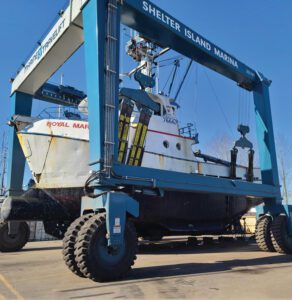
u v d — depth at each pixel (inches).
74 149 314.8
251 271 238.8
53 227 351.9
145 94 302.4
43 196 327.9
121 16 270.5
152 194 250.7
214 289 183.3
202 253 347.3
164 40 306.2
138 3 268.2
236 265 265.6
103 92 225.3
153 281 201.5
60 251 388.2
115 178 218.8
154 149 367.2
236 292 177.6
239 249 386.3
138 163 295.4
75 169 314.0
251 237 506.3
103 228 200.5
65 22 274.1
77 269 202.8
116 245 200.1
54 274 231.9
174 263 274.8
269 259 301.1
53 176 322.0
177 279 207.8
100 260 195.9
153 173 244.1
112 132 223.6
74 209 325.4
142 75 315.3
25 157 352.2
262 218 362.3
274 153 372.5
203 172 409.1
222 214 416.8
